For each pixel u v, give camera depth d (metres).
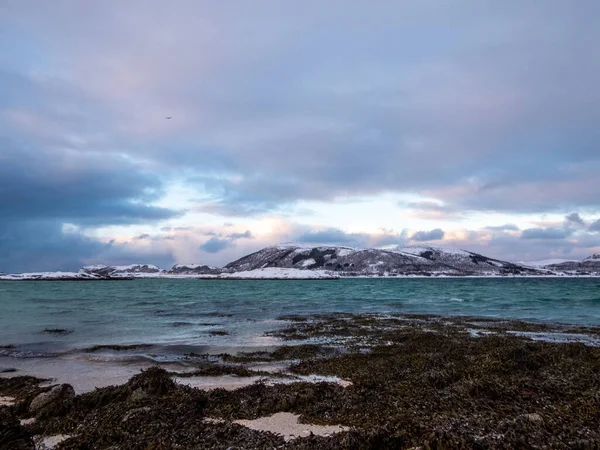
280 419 8.52
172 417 8.20
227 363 15.39
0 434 7.06
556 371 12.02
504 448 6.22
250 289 103.31
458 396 9.26
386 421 7.74
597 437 6.64
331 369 13.73
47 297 64.62
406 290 87.56
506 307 41.44
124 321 30.17
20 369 14.52
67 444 7.05
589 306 41.97
